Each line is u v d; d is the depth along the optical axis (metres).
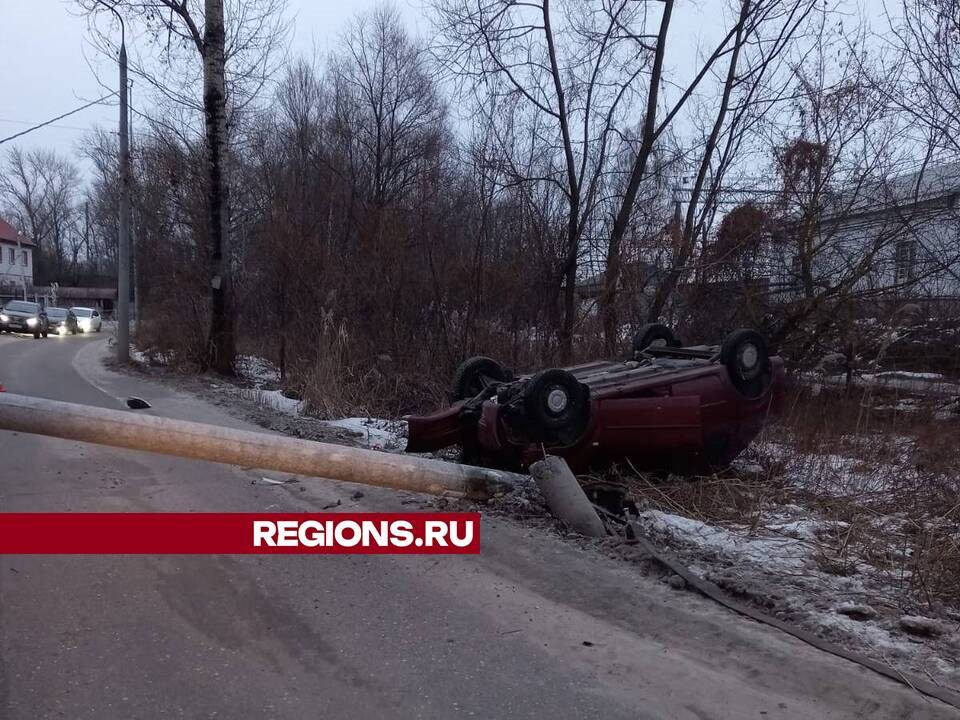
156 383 15.28
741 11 12.05
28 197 79.12
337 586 4.78
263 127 23.83
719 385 7.21
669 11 12.55
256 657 3.84
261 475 7.30
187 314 18.64
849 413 9.44
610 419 6.81
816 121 11.15
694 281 11.82
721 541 5.88
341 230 16.05
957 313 10.52
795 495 7.15
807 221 11.06
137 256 25.23
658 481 7.20
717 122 12.52
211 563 5.07
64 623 4.12
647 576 5.06
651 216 12.50
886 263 10.57
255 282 20.31
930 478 7.02
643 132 12.75
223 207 17.20
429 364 12.46
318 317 14.01
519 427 6.80
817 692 3.60
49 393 13.03
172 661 3.76
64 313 39.97
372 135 23.27
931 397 9.61
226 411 11.62
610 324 11.72
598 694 3.57
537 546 5.52
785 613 4.46
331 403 11.95
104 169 36.56
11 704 3.32
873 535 6.03
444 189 15.30
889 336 10.05
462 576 5.00
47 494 6.38
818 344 11.13
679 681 3.70
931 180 10.26
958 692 3.59
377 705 3.43
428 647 4.01
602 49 13.35
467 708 3.42
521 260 12.77
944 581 4.95
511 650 4.00
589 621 4.38
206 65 16.70
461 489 6.18
